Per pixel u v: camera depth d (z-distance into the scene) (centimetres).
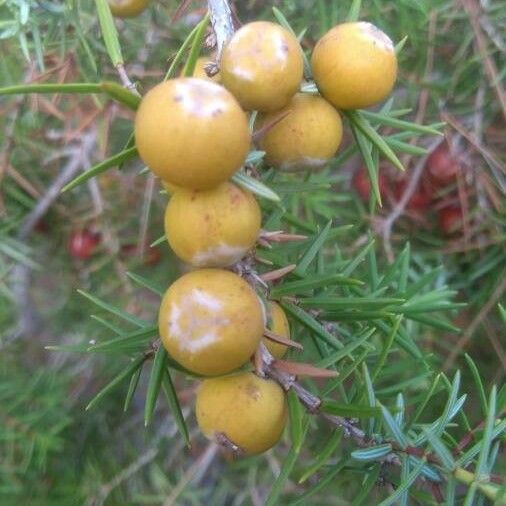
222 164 6
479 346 17
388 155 8
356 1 9
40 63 14
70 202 18
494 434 8
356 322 10
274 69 7
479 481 7
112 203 17
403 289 12
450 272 17
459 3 15
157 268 18
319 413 8
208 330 6
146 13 16
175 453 17
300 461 17
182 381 18
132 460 18
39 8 14
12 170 16
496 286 16
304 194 15
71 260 18
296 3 15
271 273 8
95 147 17
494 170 16
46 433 16
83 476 17
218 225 7
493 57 16
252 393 7
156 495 17
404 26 15
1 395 16
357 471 8
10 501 16
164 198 17
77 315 19
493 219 16
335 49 8
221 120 6
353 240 17
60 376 17
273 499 7
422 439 8
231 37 7
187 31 16
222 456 18
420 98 16
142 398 19
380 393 10
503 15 15
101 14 7
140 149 6
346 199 16
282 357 8
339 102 8
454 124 16
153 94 6
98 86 6
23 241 17
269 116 8
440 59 16
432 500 8
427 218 17
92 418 18
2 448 16
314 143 8
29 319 19
